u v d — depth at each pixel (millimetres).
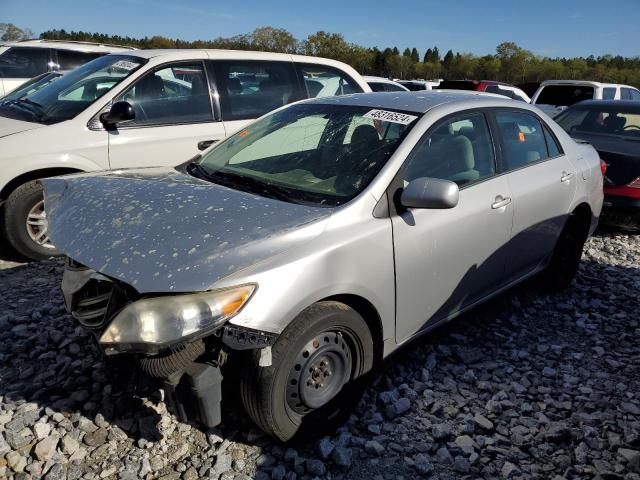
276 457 2605
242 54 5988
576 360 3633
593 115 7465
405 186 2949
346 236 2611
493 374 3422
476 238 3340
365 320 2848
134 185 2980
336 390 2723
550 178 4008
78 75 5648
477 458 2656
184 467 2512
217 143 3877
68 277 2607
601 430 2896
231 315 2197
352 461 2611
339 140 3262
